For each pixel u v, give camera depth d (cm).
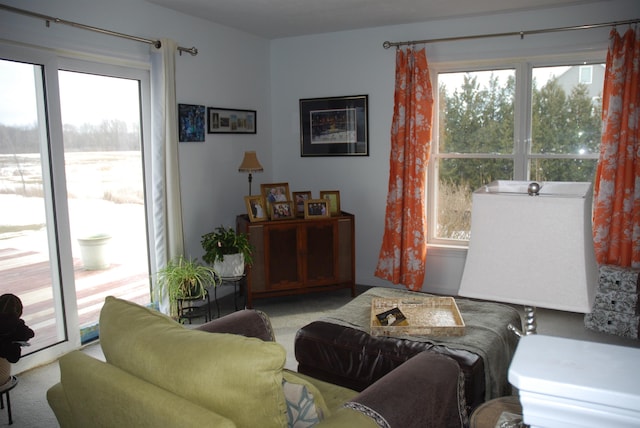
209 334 139
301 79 499
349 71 473
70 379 152
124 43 350
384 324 243
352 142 481
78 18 318
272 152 521
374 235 484
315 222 428
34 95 302
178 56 398
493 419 152
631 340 341
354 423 132
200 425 117
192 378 126
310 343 244
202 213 436
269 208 434
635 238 365
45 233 315
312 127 499
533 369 62
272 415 125
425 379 159
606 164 371
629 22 359
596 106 399
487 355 218
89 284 352
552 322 378
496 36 408
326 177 500
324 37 481
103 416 143
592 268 124
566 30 386
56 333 325
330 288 441
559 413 60
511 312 268
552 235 117
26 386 287
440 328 234
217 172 450
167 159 374
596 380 59
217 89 443
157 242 377
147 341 141
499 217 123
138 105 373
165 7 383
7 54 282
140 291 388
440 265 457
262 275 421
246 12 401
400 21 433
